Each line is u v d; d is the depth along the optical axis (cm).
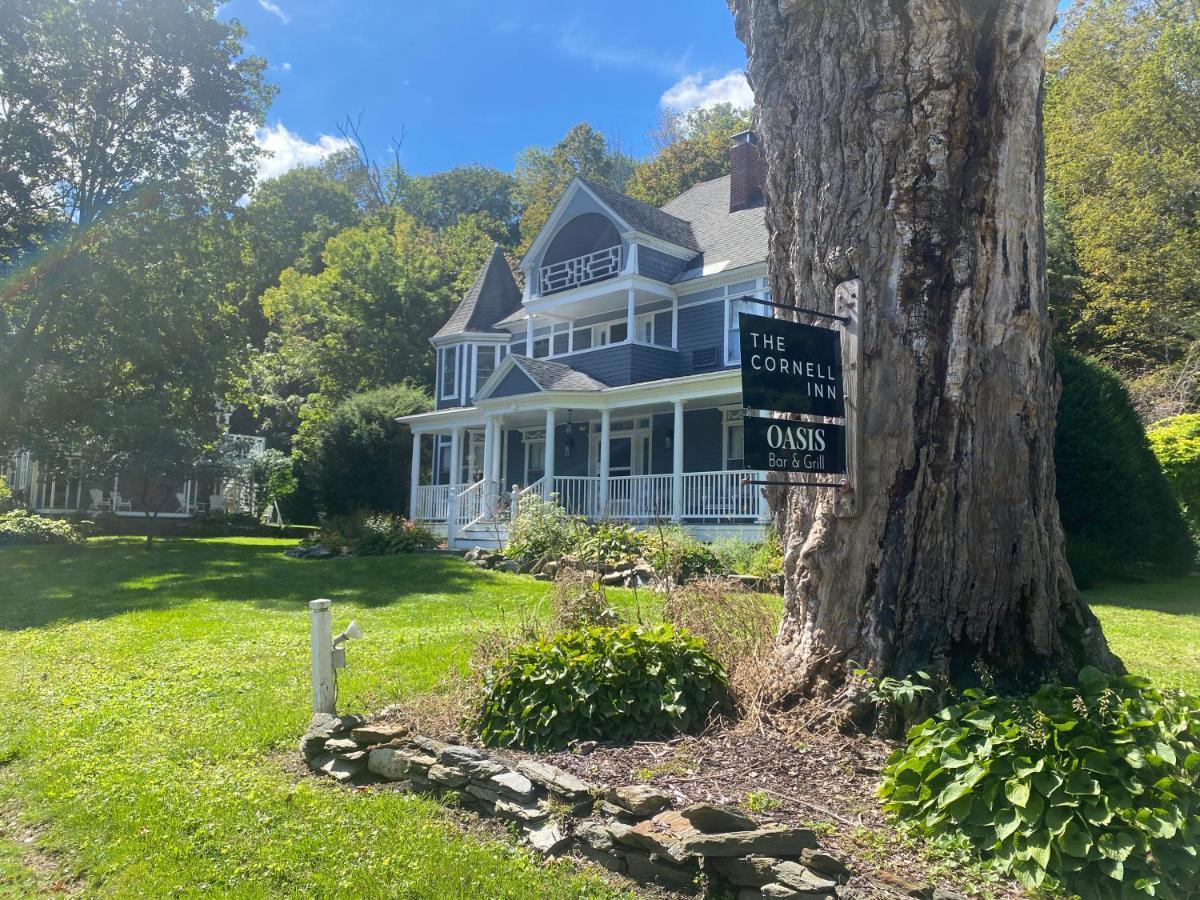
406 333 3516
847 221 476
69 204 2344
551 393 1792
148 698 682
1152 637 811
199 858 400
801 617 486
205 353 2411
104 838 431
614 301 2066
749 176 2108
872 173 470
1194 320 2025
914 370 454
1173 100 2161
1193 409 1923
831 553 468
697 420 1931
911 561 449
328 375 3491
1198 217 2086
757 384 421
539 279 2256
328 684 556
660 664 482
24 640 938
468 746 471
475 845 394
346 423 2712
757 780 393
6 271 2167
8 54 2148
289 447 3753
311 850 399
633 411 2023
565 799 394
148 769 519
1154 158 2175
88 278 2178
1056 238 2408
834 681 452
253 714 621
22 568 1572
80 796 485
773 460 428
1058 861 299
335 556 1770
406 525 1886
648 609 734
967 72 455
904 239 460
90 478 2338
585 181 2047
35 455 2273
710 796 377
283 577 1397
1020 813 312
